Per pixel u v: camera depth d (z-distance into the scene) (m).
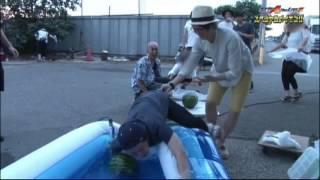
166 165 2.93
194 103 4.45
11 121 6.03
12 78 10.38
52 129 5.64
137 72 5.47
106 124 3.91
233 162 3.89
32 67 12.88
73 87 9.09
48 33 15.14
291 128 4.43
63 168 3.28
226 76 3.89
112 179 3.26
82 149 3.52
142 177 3.20
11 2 7.59
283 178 3.10
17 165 3.22
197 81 3.97
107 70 12.55
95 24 16.95
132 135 3.11
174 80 3.97
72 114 6.51
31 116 6.36
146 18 16.02
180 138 3.27
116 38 16.86
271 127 4.68
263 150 4.03
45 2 9.50
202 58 4.23
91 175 3.29
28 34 13.78
